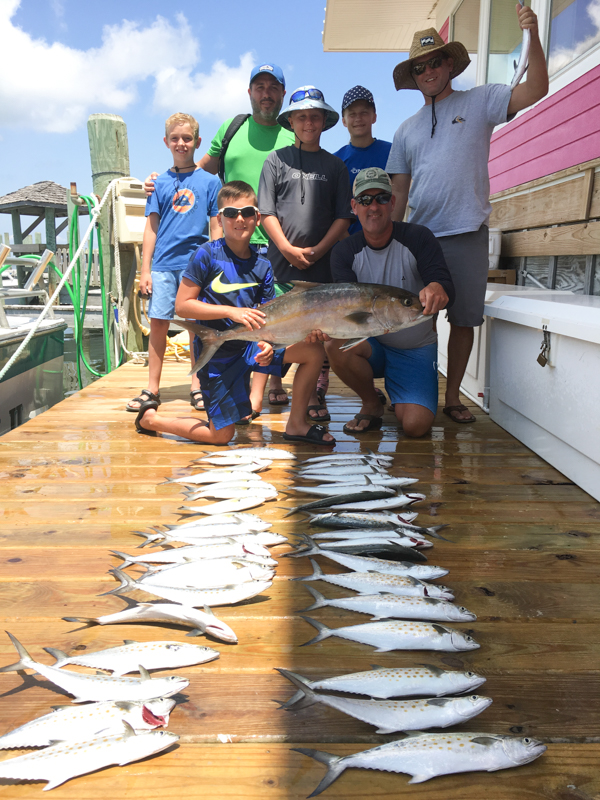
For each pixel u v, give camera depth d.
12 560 2.51
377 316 3.40
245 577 2.30
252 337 3.58
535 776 1.47
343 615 2.14
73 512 2.98
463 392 5.51
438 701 1.61
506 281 6.29
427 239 3.85
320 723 1.63
